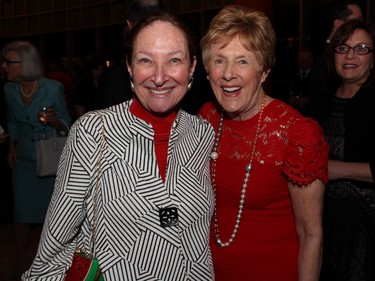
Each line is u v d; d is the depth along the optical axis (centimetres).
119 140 154
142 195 152
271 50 176
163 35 157
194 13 1114
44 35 1636
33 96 344
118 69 263
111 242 153
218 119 193
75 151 151
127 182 152
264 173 176
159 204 154
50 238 154
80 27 1480
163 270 155
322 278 230
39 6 1623
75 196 151
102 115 156
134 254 153
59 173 156
